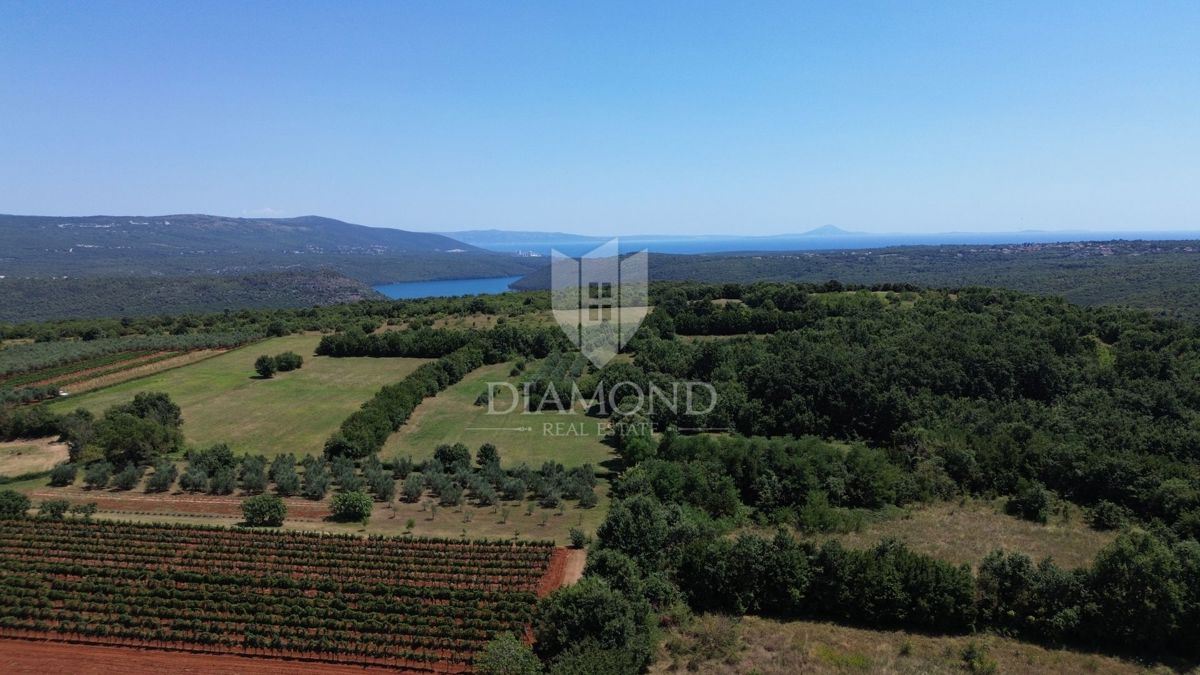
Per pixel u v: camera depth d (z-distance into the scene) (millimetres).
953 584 39500
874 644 37938
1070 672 35500
